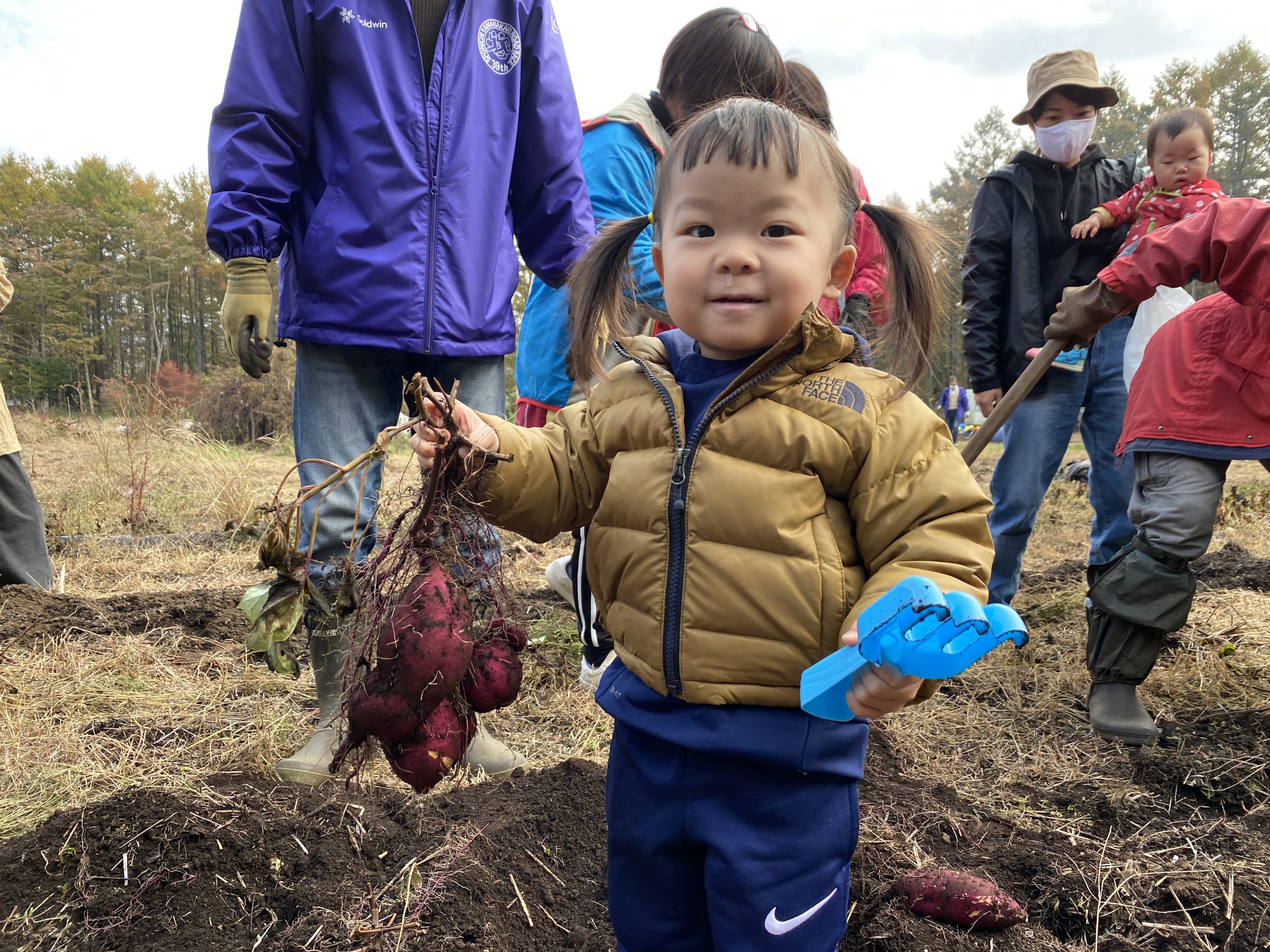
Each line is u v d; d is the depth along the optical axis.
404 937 1.83
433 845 2.13
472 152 2.47
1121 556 2.95
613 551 1.52
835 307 2.61
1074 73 3.48
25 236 53.97
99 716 2.99
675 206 1.42
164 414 9.25
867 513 1.37
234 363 23.39
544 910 1.97
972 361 3.71
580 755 2.78
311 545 1.59
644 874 1.50
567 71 2.73
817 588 1.36
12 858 2.05
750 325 1.38
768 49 2.76
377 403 2.59
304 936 1.82
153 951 1.79
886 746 2.86
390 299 2.38
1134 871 2.13
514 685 1.59
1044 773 2.74
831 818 1.43
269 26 2.26
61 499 7.31
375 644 1.48
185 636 3.86
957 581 1.27
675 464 1.44
